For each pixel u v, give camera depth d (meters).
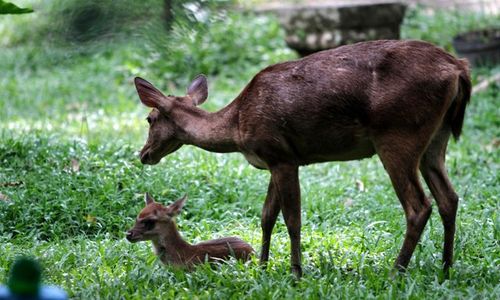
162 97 11.37
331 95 10.33
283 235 12.70
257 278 10.50
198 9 12.27
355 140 10.54
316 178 16.05
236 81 24.00
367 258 11.37
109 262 11.40
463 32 25.30
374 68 10.33
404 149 10.30
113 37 11.77
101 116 20.97
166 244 11.01
